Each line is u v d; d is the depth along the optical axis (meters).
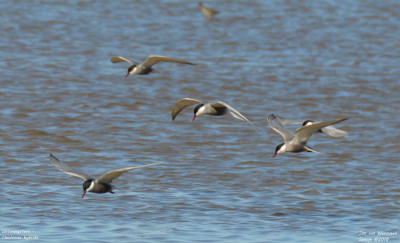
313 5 49.12
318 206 15.71
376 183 17.50
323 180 17.70
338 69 32.19
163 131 22.28
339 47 37.25
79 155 19.52
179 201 15.89
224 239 13.52
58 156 19.31
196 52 35.41
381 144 21.22
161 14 45.34
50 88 27.22
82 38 37.62
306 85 29.09
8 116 23.17
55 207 15.22
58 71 30.14
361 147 20.91
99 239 13.41
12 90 26.58
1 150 19.52
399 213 15.28
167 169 18.42
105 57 33.62
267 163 19.20
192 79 29.73
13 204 15.29
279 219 14.80
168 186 17.00
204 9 44.53
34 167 18.16
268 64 32.91
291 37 39.53
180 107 14.10
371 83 29.52
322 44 37.91
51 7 45.88
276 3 49.66
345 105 26.14
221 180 17.58
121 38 38.16
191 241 13.38
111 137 21.38
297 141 12.55
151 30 40.59
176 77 30.03
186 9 47.31
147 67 17.56
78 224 14.20
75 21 42.00
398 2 50.62
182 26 41.97
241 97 27.14
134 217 14.73
